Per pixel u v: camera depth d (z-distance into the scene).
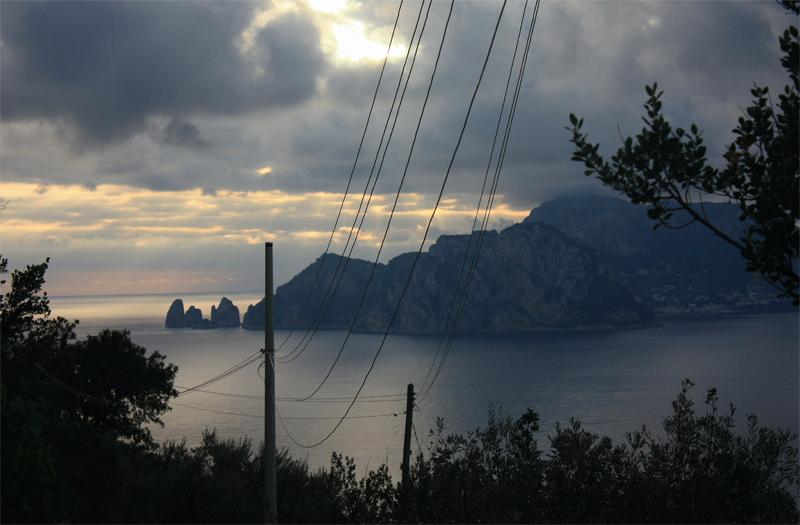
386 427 196.75
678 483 15.58
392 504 17.56
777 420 179.75
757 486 15.25
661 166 9.63
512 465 16.84
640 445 16.17
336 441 170.75
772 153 9.52
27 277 42.88
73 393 42.47
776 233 9.35
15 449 18.52
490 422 17.67
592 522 15.51
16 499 18.34
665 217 9.64
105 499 24.98
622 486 15.82
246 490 24.42
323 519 19.48
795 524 14.97
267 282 26.59
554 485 16.09
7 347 37.56
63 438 25.48
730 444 15.79
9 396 19.75
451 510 16.64
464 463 17.12
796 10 9.63
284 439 174.75
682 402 16.16
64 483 23.27
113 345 46.50
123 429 46.03
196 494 24.00
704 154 9.55
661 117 9.69
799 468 15.73
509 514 15.35
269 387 25.59
